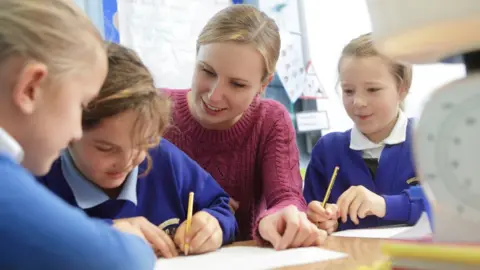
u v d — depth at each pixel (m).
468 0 0.30
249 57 0.91
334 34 1.88
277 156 1.05
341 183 1.24
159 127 0.74
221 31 0.92
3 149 0.44
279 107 1.14
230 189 1.08
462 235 0.34
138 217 0.77
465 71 0.36
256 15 0.98
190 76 1.53
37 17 0.48
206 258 0.67
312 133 1.75
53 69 0.48
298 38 1.77
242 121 1.07
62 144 0.51
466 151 0.33
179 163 0.90
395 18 0.33
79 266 0.43
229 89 0.93
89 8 1.33
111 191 0.81
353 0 1.82
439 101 0.35
